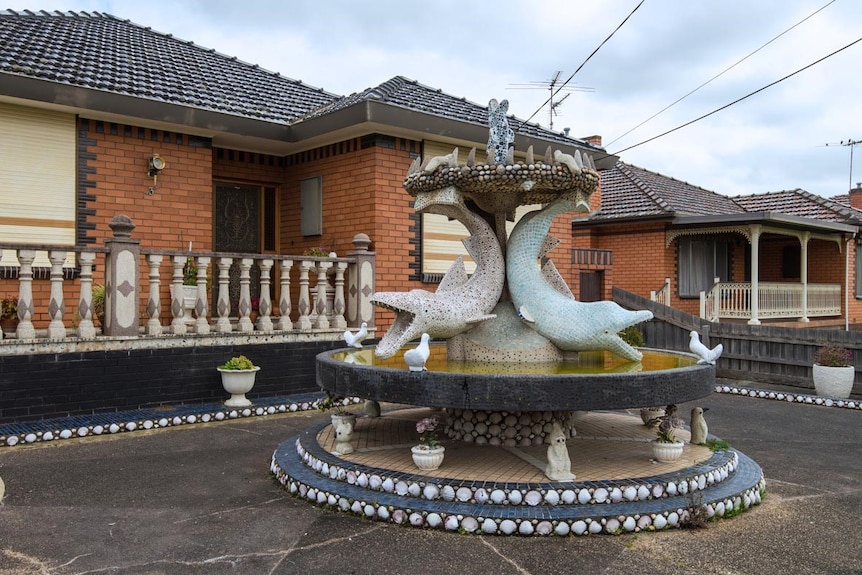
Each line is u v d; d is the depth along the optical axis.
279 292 13.09
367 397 5.18
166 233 10.63
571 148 13.41
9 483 5.66
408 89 13.13
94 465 6.23
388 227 11.41
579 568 3.97
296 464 5.75
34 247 7.48
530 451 5.69
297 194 12.84
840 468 6.38
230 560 4.12
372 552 4.21
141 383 8.23
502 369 5.68
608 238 19.17
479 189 6.00
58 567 4.02
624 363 6.14
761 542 4.40
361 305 10.16
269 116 11.50
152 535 4.52
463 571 3.94
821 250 19.89
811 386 11.21
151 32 14.62
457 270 6.51
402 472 5.05
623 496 4.71
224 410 8.27
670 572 3.94
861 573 3.95
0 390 7.26
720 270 19.58
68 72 9.75
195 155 10.92
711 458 5.47
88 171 9.89
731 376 12.33
